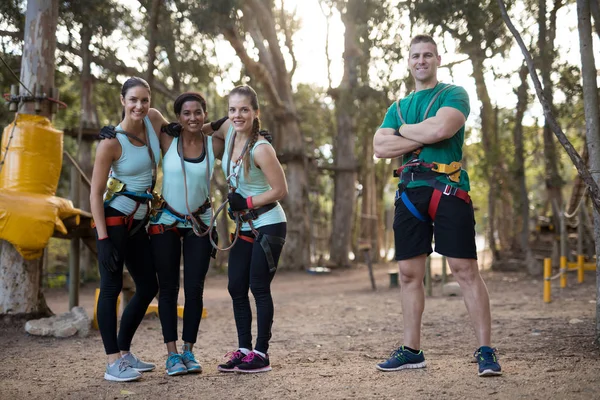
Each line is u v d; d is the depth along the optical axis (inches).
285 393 157.8
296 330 302.4
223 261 888.3
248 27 808.9
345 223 1002.7
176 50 626.8
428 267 467.8
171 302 185.6
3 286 296.7
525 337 248.2
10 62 495.5
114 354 179.6
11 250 297.1
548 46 553.9
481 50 513.0
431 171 169.6
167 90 728.3
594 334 239.1
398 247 177.5
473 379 161.6
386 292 528.1
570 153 193.8
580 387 148.2
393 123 177.2
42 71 302.2
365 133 979.9
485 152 722.8
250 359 182.4
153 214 184.1
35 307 299.3
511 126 778.2
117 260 175.3
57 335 271.7
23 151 284.2
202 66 666.2
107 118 875.4
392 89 679.1
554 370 169.5
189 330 186.5
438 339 258.1
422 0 461.1
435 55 174.9
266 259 181.2
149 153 181.6
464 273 168.6
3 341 265.6
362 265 1061.1
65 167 813.2
